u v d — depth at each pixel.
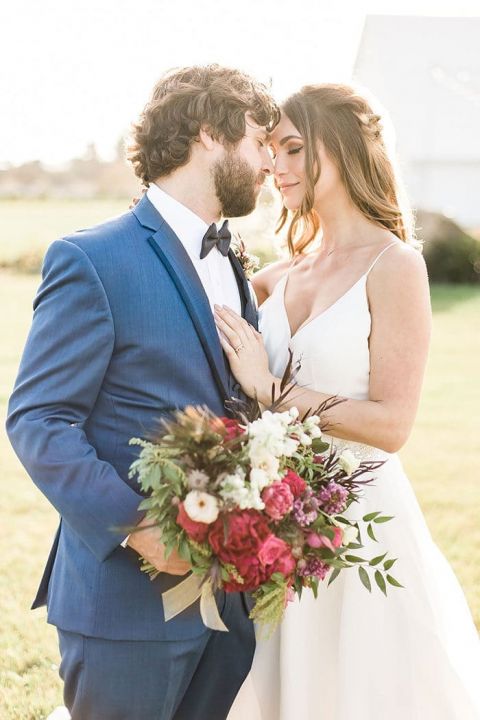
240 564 1.74
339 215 2.54
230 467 1.74
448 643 2.39
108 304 1.96
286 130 2.46
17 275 17.12
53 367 1.92
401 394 2.34
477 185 19.62
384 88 18.73
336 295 2.46
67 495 1.88
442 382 8.91
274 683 2.40
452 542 4.49
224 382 2.13
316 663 2.36
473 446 6.53
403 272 2.36
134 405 2.01
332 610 2.38
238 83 2.17
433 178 19.69
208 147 2.14
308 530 1.84
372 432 2.29
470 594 3.80
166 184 2.20
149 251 2.07
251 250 11.94
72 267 1.95
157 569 1.92
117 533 1.89
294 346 2.48
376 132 2.47
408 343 2.34
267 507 1.74
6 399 7.89
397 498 2.40
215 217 2.26
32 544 4.53
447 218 17.44
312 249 2.84
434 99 19.00
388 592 2.34
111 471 1.92
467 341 11.24
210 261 2.24
